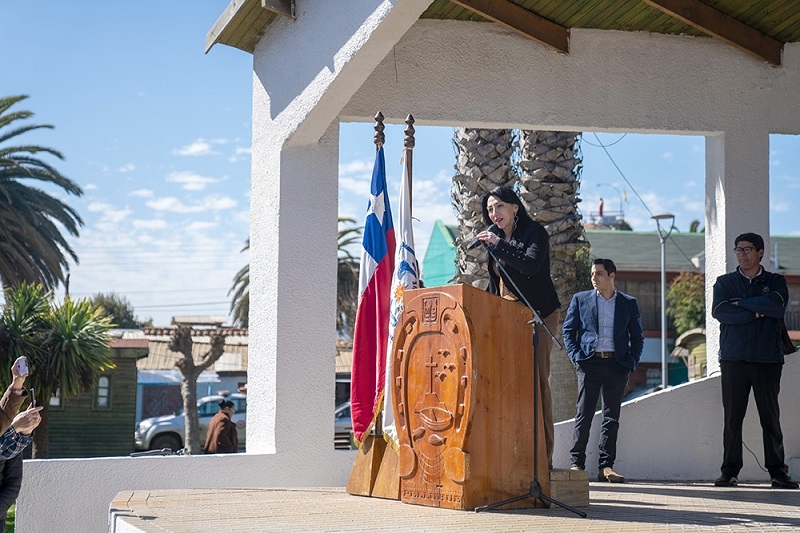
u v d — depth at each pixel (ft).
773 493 22.63
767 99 29.25
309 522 15.85
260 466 24.63
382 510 17.51
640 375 143.02
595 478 27.04
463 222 43.09
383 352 21.59
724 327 25.32
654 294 145.38
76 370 60.80
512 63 27.86
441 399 17.85
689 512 18.11
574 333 26.61
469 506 17.34
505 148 42.93
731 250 28.78
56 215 95.40
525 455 18.19
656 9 27.40
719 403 27.68
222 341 94.94
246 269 127.13
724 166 28.94
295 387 25.22
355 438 21.34
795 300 146.92
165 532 14.69
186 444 91.20
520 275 19.45
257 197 26.68
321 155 26.17
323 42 23.58
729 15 28.25
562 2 26.96
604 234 161.07
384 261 22.39
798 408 28.14
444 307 17.80
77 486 23.24
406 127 21.54
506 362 18.04
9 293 63.87
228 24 25.70
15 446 18.01
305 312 25.57
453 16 27.48
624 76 28.50
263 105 26.43
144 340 89.25
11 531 39.34
